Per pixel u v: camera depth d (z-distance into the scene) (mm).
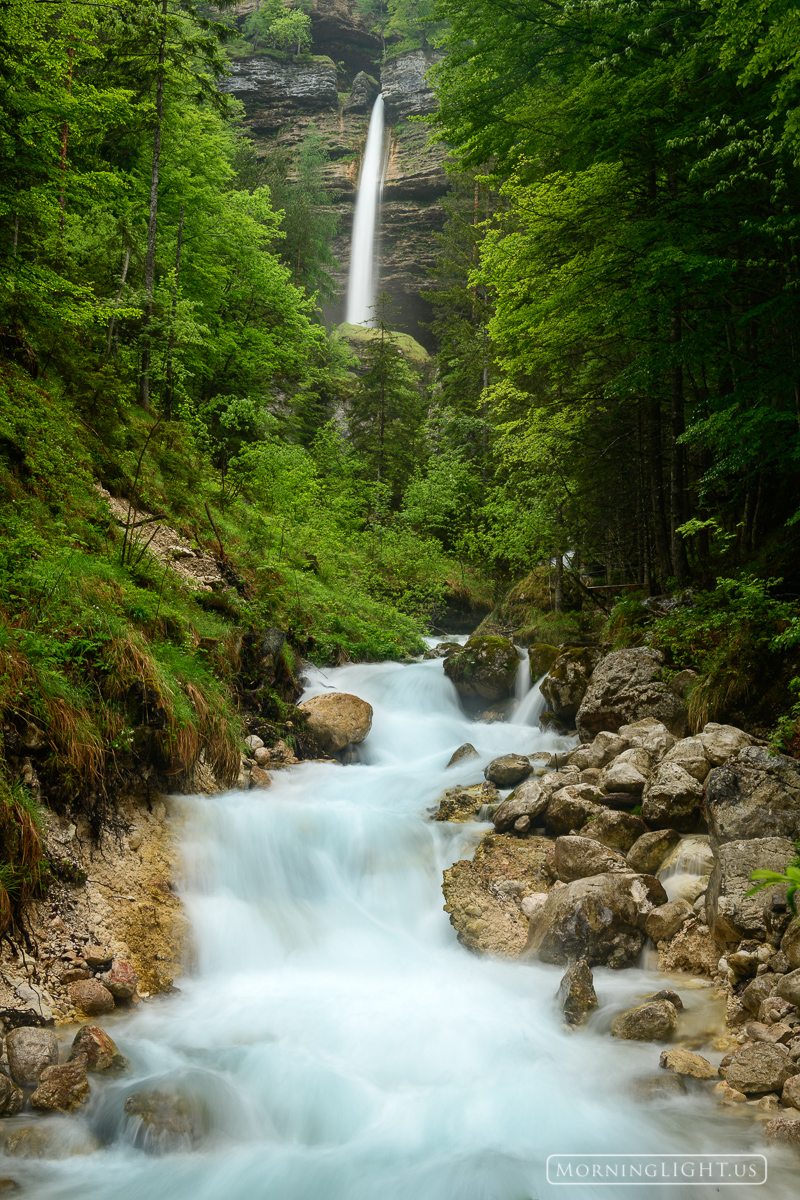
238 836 7332
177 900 6453
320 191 58562
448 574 26672
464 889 6973
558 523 18922
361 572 22453
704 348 10961
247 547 14336
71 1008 5195
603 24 11031
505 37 12156
